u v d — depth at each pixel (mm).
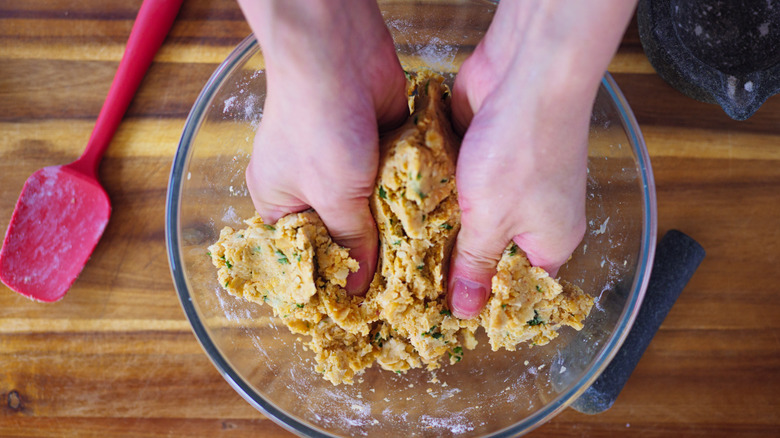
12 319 452
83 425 451
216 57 457
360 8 314
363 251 377
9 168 456
